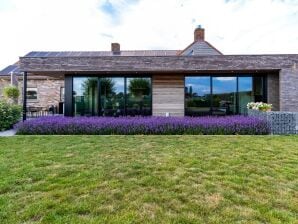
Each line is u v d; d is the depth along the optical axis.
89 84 13.22
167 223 2.82
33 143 7.01
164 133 9.15
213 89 13.05
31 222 2.81
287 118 9.21
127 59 11.85
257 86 12.97
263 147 6.46
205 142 7.16
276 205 3.25
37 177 4.15
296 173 4.41
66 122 9.30
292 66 11.65
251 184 3.91
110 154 5.71
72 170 4.51
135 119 9.80
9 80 20.22
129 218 2.91
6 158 5.32
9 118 10.68
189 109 13.09
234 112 12.97
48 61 11.88
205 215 3.00
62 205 3.19
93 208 3.13
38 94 19.42
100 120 9.60
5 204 3.21
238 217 2.95
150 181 4.00
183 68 11.76
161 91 13.13
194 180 4.06
